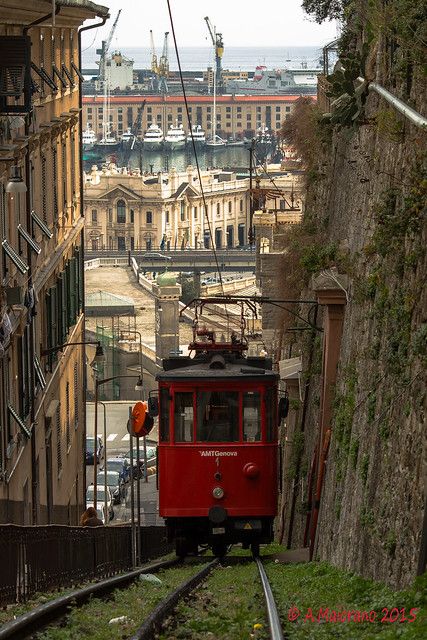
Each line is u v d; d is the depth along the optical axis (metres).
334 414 42.56
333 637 19.62
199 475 43.34
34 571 27.52
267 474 43.41
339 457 38.16
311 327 54.22
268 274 82.31
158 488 44.00
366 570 28.34
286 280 69.69
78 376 79.94
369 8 32.84
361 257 39.00
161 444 43.59
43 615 21.95
